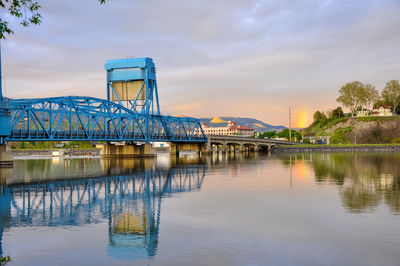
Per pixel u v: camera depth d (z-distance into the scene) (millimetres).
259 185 55969
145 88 155875
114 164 110750
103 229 30797
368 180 60406
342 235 27953
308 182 58562
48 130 99125
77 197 47312
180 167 94750
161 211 37594
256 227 30578
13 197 47781
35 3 19031
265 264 22312
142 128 154000
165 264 22578
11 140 90875
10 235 29219
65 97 104938
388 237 27266
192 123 189750
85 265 22672
